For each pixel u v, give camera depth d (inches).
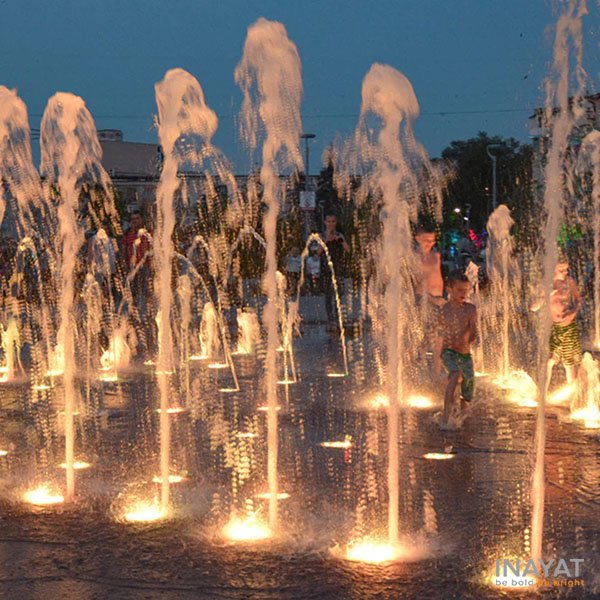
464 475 241.9
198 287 921.5
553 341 367.2
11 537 194.5
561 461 257.0
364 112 235.6
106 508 216.1
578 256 780.0
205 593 161.3
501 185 2588.6
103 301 761.6
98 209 940.0
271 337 234.2
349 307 791.7
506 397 373.4
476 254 1585.9
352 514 207.0
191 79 270.5
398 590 161.5
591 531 193.0
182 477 245.4
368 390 396.2
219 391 402.6
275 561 177.0
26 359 540.1
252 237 1023.0
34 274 877.8
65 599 159.5
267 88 241.1
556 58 216.1
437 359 395.2
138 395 395.5
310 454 270.1
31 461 269.6
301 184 1034.1
